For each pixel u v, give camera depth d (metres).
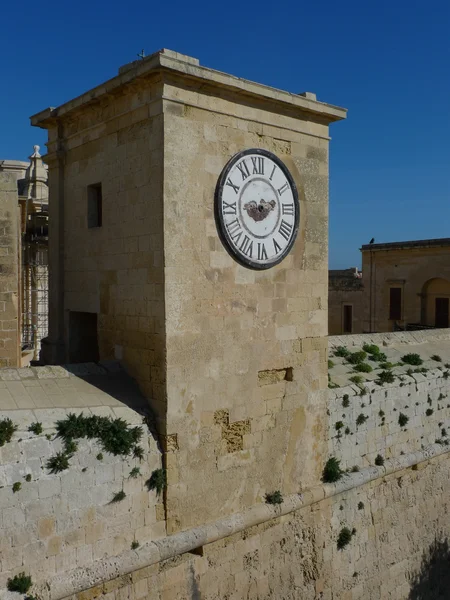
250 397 12.40
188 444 11.32
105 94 11.74
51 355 14.16
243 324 12.18
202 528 11.47
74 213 13.54
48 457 9.78
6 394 10.35
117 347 12.10
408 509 16.64
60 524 9.80
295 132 13.06
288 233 12.88
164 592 11.05
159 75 10.66
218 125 11.59
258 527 12.62
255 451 12.53
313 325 13.62
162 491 11.07
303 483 13.59
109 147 12.22
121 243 11.91
